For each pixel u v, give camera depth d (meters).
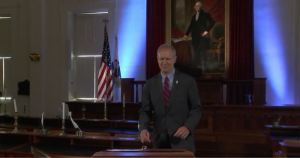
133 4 8.67
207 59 8.09
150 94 2.47
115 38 8.60
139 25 8.64
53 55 9.12
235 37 7.79
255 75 7.83
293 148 3.29
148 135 2.20
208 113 5.45
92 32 9.18
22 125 5.15
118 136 3.54
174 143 2.29
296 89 7.50
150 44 8.30
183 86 2.37
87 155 2.90
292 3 7.57
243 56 7.68
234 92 7.51
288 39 7.61
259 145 5.14
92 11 9.02
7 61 9.62
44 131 3.72
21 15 9.14
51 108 9.09
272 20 7.74
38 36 8.94
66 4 9.00
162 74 2.46
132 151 1.79
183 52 8.26
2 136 3.88
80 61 9.28
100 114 6.54
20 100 9.21
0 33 9.59
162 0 8.33
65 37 9.03
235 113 5.31
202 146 5.45
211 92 6.55
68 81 9.04
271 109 5.15
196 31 8.18
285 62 7.64
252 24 7.69
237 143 5.26
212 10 8.06
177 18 8.30
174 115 2.35
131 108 6.30
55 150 3.17
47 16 9.14
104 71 7.78
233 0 7.83
